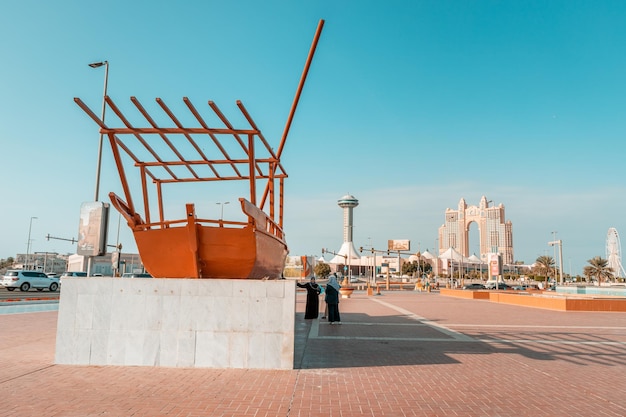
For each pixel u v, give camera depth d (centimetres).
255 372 788
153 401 602
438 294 4622
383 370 820
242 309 827
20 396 622
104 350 834
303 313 2047
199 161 1141
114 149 962
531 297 2695
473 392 673
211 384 698
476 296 3612
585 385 725
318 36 1134
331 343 1138
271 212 1248
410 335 1308
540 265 9819
